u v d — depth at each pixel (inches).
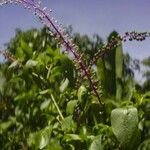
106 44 33.9
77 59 32.7
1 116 46.6
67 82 34.6
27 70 36.9
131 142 28.2
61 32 32.8
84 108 33.2
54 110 35.2
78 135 31.0
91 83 32.8
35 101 38.1
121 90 37.8
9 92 43.6
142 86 42.1
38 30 44.3
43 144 32.2
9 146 45.3
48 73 36.5
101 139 30.2
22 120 39.8
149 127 32.2
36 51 39.8
